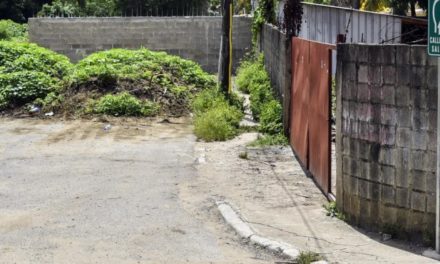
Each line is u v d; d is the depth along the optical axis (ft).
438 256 23.35
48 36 98.68
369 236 26.04
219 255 24.50
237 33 97.66
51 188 34.60
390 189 25.44
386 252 24.06
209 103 57.16
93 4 148.15
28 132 52.13
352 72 26.91
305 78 38.24
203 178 36.78
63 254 24.57
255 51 86.69
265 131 49.47
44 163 40.93
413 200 24.64
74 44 98.78
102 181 36.14
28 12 168.35
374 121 25.86
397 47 24.72
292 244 25.09
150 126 54.60
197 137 49.47
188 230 27.53
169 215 29.68
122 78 62.13
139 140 48.73
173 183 35.60
